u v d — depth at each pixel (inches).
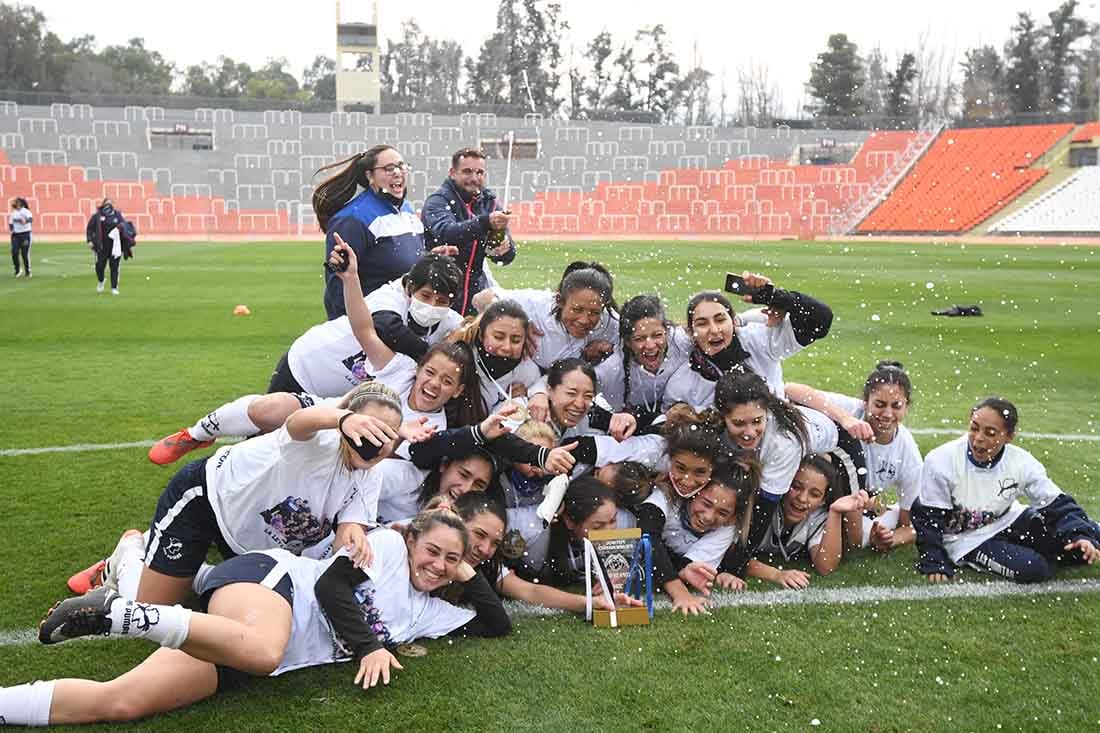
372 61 1964.8
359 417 118.9
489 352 163.0
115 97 1761.8
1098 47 1955.0
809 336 172.6
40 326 449.4
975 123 1664.6
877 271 794.8
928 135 1644.9
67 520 181.5
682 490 152.3
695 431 149.9
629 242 1298.0
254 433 162.6
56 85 2476.6
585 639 134.0
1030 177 1457.9
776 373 181.2
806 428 157.8
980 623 139.3
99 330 437.7
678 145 1797.5
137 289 624.7
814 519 163.8
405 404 162.6
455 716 112.9
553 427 158.4
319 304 546.3
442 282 171.5
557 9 2417.6
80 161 1647.4
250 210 1596.9
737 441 153.6
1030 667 125.7
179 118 1753.2
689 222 1574.8
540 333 177.8
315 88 2913.4
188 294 595.5
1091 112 1596.9
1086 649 131.1
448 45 2874.0
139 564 132.6
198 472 130.4
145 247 1159.0
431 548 129.3
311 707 115.0
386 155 206.2
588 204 1603.1
